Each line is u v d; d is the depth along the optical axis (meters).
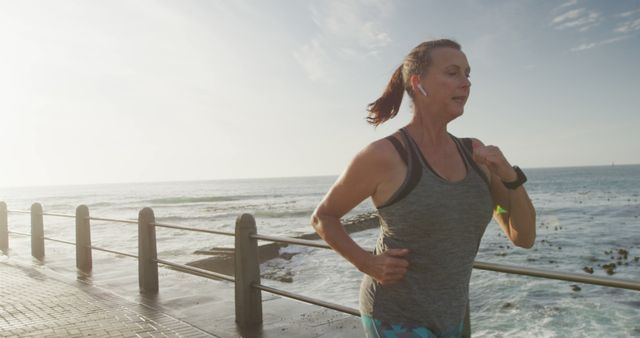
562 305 11.22
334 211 1.81
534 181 129.38
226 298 5.75
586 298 11.79
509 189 1.69
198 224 40.81
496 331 9.48
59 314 5.16
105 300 5.72
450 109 1.69
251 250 4.74
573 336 9.04
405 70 1.82
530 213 1.74
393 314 1.71
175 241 27.69
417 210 1.61
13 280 6.97
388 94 2.04
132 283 6.64
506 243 25.47
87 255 7.80
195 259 19.81
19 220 45.88
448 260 1.65
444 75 1.68
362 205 67.12
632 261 19.64
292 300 5.59
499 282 13.61
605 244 24.58
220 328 4.62
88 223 7.85
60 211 59.09
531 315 10.50
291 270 17.38
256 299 4.75
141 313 5.15
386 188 1.68
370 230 34.09
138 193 132.75
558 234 29.33
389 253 1.66
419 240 1.64
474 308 11.25
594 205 52.19
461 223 1.63
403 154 1.66
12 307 5.45
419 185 1.61
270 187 168.38
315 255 20.39
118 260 8.57
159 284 6.59
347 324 4.63
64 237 29.34
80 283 6.71
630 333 9.15
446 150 1.74
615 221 36.09
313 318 4.85
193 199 88.31
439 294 1.68
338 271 16.38
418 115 1.76
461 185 1.64
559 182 119.50
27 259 9.05
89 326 4.73
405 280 1.69
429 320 1.68
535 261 20.50
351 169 1.72
